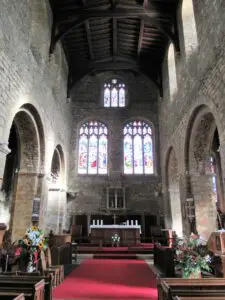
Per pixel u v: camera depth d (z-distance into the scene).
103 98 22.95
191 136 13.11
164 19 15.64
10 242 10.95
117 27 17.73
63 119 18.73
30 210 12.29
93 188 20.50
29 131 12.76
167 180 19.20
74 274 9.38
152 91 23.05
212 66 9.88
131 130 22.20
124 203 19.81
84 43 18.92
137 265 11.41
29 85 11.18
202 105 11.38
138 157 21.47
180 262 6.67
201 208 12.71
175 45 15.03
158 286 5.07
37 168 12.93
